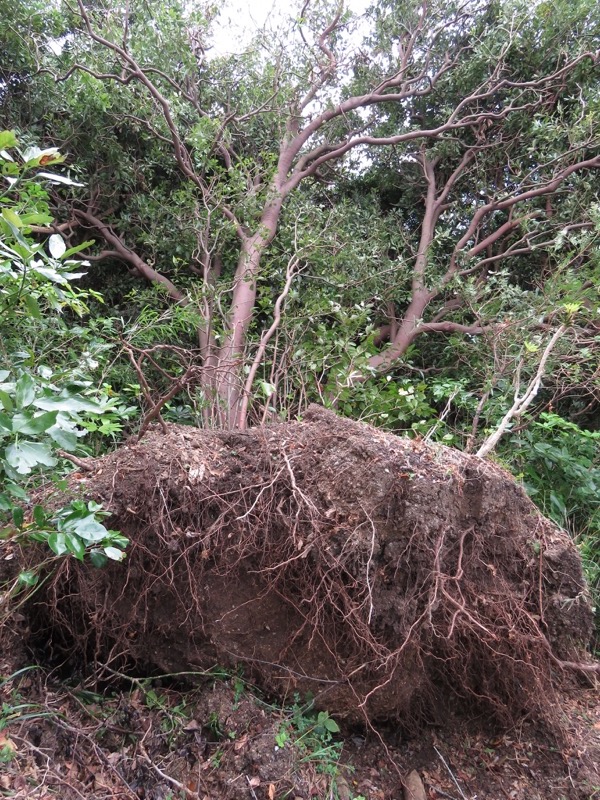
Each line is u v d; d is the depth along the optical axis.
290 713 1.79
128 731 1.68
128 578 1.83
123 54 4.00
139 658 1.90
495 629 1.83
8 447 1.32
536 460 3.42
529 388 2.95
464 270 5.00
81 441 2.91
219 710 1.71
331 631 1.82
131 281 5.21
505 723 1.95
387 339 5.55
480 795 1.74
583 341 3.53
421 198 6.34
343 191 6.44
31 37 4.28
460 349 4.52
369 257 4.76
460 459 1.96
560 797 1.75
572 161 5.21
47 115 4.62
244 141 5.65
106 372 2.98
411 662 1.84
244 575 1.87
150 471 1.88
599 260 4.00
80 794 1.44
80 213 4.80
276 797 1.50
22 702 1.68
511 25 5.18
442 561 1.78
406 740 1.90
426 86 5.78
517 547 1.98
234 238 4.75
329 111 5.44
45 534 1.39
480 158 5.79
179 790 1.51
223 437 2.11
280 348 3.89
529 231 4.96
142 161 5.21
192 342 4.58
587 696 2.15
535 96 5.54
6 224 1.41
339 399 3.36
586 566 2.70
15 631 1.81
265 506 1.85
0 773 1.39
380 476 1.79
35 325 2.44
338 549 1.77
